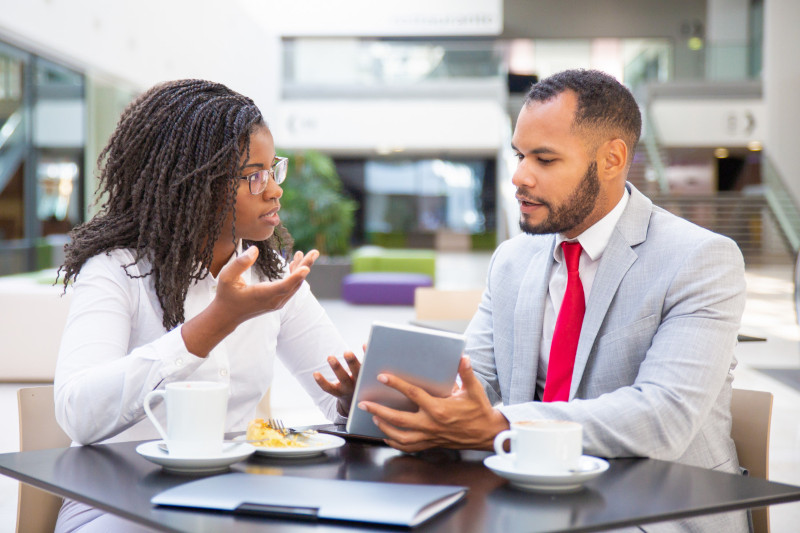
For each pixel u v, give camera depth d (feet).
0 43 26.45
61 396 4.53
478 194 72.84
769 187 52.95
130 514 3.29
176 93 5.23
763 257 49.19
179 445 3.92
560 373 5.34
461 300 14.12
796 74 53.47
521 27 60.80
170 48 36.96
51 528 5.38
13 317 18.07
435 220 73.05
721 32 59.57
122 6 32.01
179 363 4.35
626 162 5.32
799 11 53.11
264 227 5.25
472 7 54.95
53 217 31.40
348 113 55.52
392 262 41.47
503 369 5.78
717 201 50.37
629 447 4.35
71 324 4.92
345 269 39.50
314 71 55.88
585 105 5.11
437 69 55.57
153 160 5.16
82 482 3.71
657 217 5.45
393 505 3.23
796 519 9.98
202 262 5.24
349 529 3.11
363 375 4.33
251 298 4.17
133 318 5.19
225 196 5.09
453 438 4.21
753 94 53.93
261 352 5.45
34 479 3.77
